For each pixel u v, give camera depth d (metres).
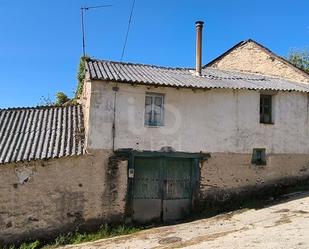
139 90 14.28
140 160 14.51
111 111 13.87
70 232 13.12
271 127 16.56
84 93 16.19
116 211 13.76
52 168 13.15
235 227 12.43
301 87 17.44
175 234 12.36
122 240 12.31
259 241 10.13
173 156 14.66
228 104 15.73
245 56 22.19
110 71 14.85
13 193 12.80
